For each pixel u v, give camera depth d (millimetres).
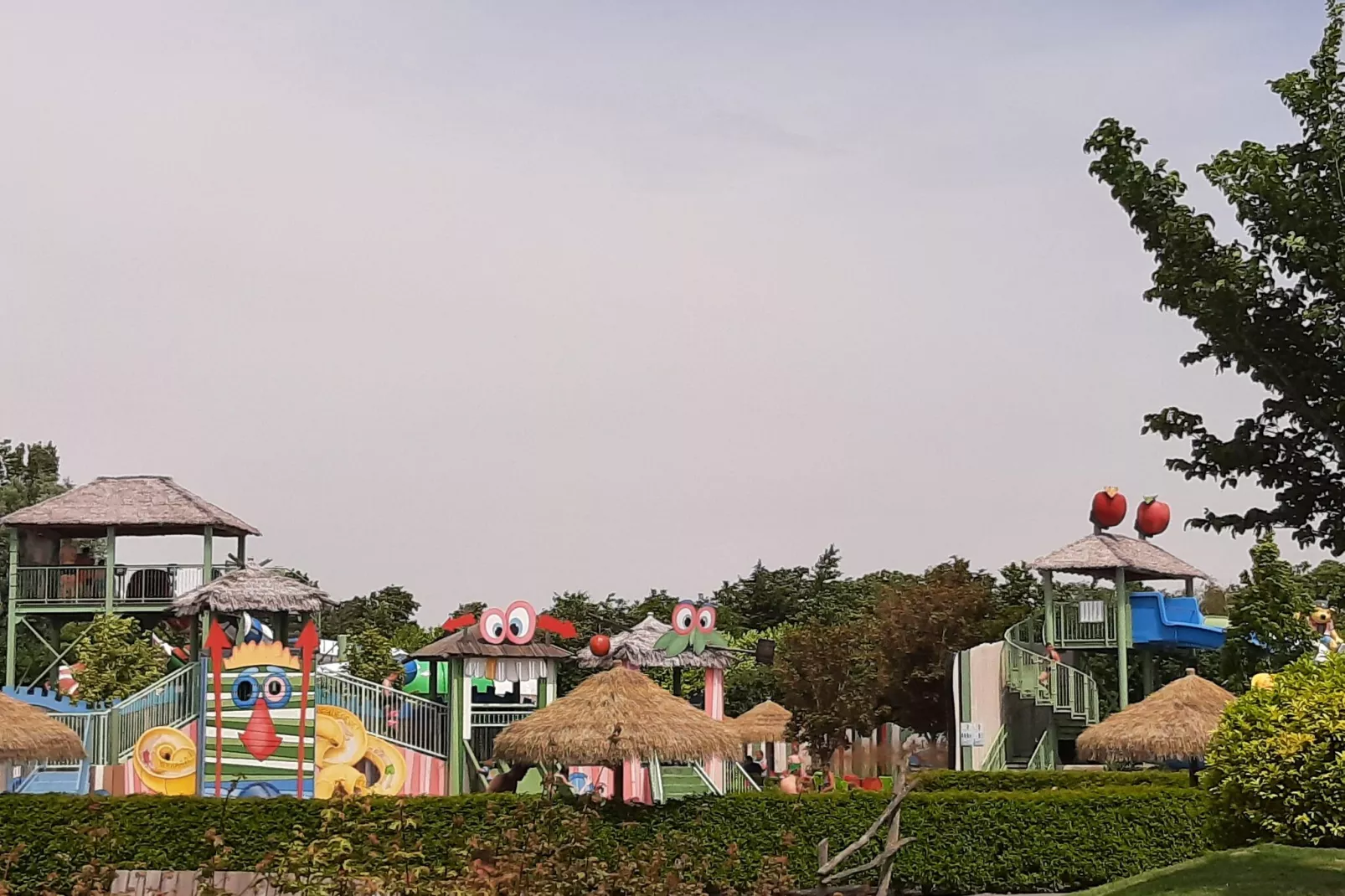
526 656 29609
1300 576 40469
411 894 11359
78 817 20922
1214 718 25656
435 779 28125
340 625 63781
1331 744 16344
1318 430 12219
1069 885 22078
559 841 13203
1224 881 15711
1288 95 11945
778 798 21781
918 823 22031
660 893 12344
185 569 38469
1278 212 11648
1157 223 12234
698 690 50812
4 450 62969
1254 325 11914
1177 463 12883
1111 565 37406
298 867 11164
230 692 26781
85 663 34594
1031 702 36750
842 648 39500
